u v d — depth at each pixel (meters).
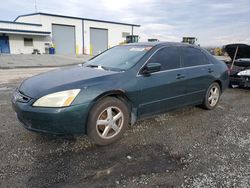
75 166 2.79
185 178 2.58
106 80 3.36
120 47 4.72
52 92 3.00
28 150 3.16
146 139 3.59
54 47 34.38
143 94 3.71
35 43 33.31
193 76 4.53
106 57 4.45
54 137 3.56
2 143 3.34
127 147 3.32
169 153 3.15
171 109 4.34
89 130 3.21
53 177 2.57
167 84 4.03
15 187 2.38
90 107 3.15
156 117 4.60
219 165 2.85
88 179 2.55
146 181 2.52
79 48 38.22
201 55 4.93
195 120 4.50
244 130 4.03
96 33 40.16
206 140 3.59
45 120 2.96
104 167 2.79
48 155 3.04
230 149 3.29
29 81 3.58
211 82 5.00
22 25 31.53
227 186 2.44
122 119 3.53
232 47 7.74
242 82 7.21
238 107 5.52
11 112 4.78
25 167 2.75
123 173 2.67
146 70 3.75
